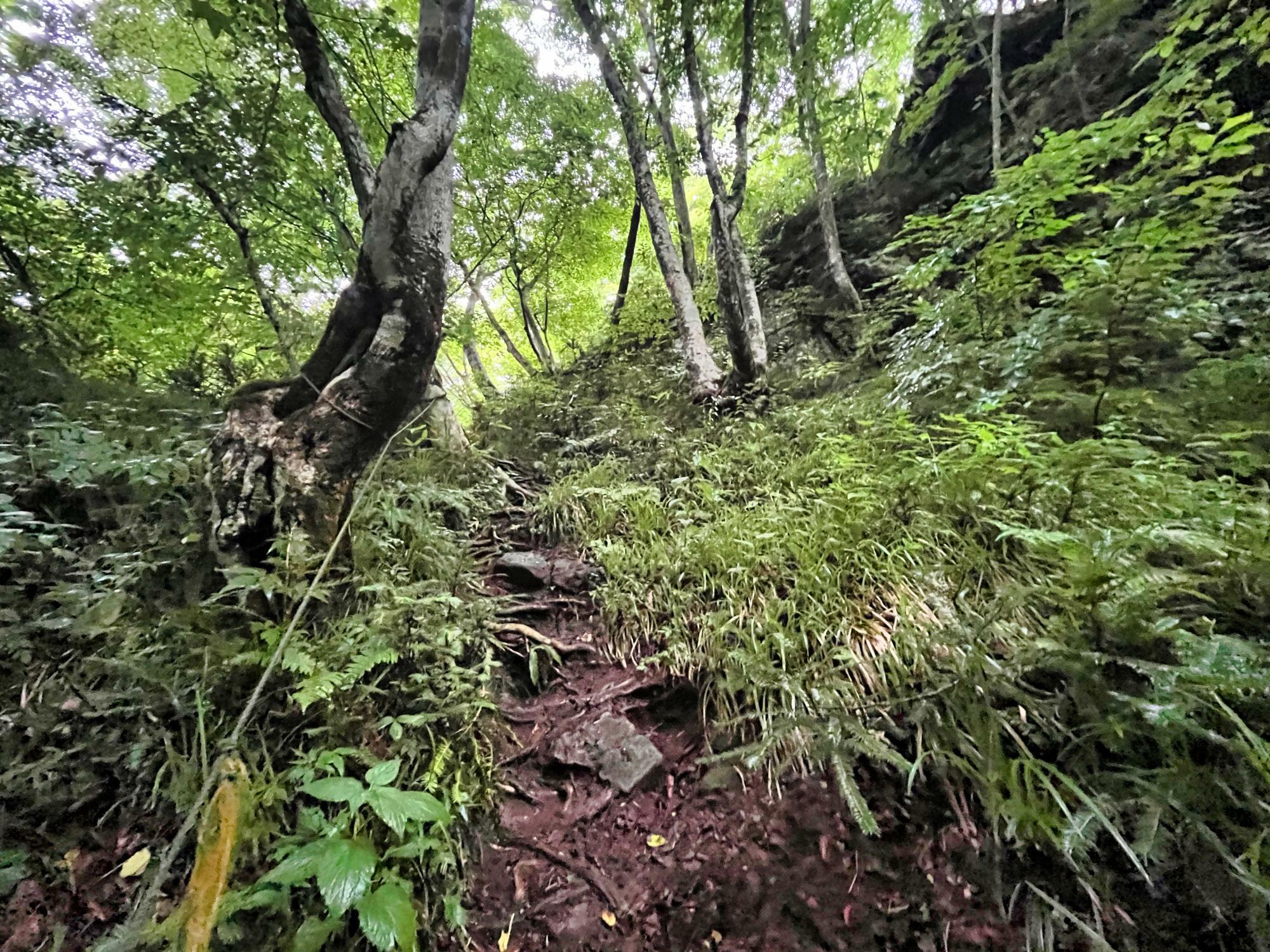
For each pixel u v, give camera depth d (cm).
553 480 462
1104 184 292
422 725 187
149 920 119
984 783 156
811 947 144
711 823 179
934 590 216
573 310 1101
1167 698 139
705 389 527
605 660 258
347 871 119
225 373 503
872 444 333
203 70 478
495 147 769
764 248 857
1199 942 121
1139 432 254
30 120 376
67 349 434
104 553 220
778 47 503
